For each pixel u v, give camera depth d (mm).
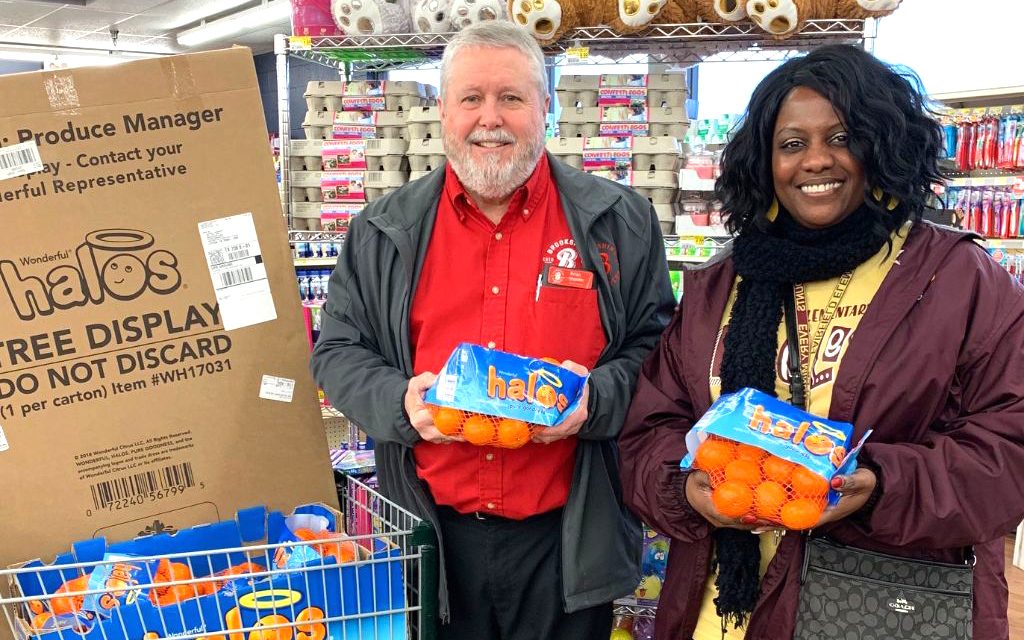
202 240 1465
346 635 1181
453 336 1677
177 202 1447
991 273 1225
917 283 1226
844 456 1098
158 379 1449
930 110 1289
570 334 1660
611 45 2818
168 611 1094
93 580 1160
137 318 1431
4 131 1344
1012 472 1127
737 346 1322
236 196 1483
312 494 1562
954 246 1247
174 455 1464
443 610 1680
